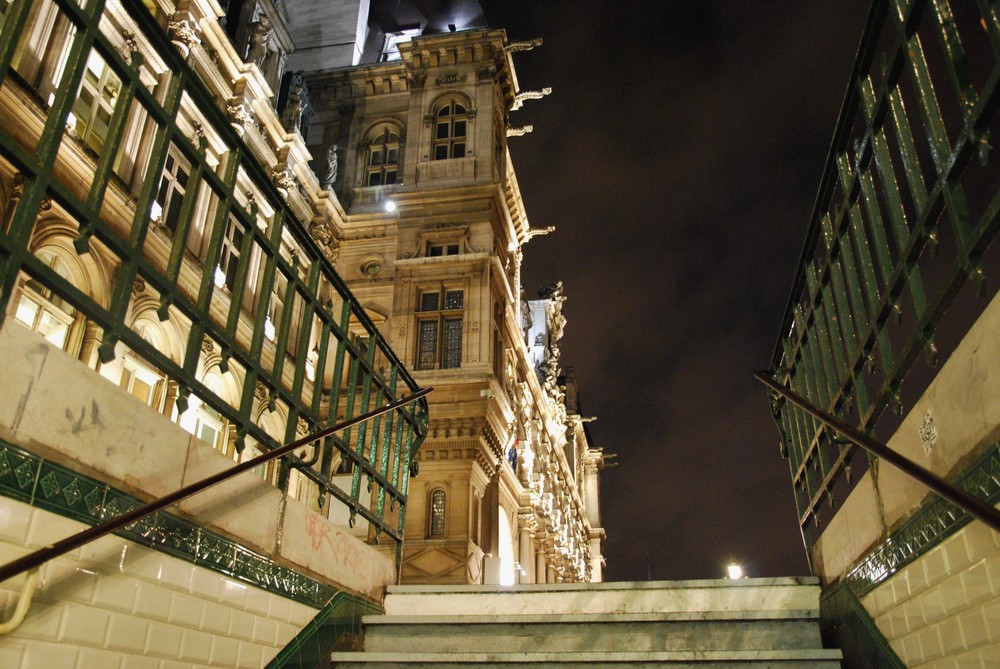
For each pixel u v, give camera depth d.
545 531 33.22
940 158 3.23
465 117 26.25
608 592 6.37
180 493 3.49
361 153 26.97
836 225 5.07
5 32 3.05
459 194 24.77
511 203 30.27
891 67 3.79
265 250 5.29
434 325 23.47
